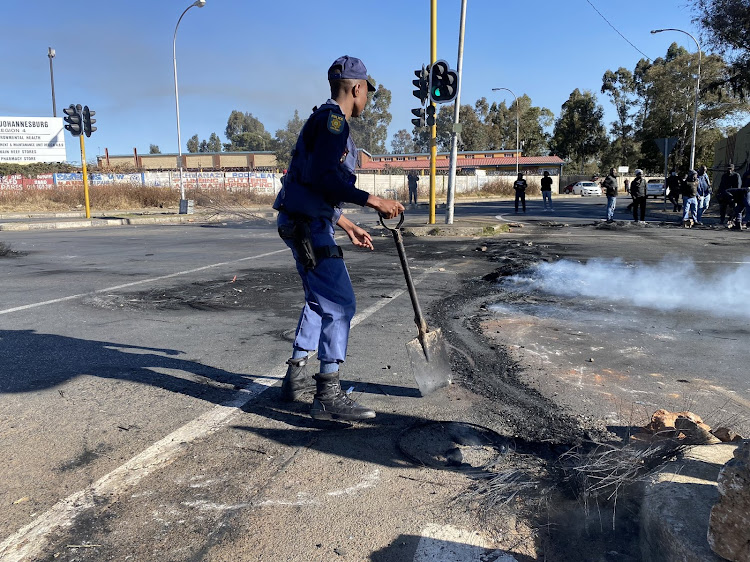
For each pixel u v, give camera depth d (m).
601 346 4.48
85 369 3.94
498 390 3.52
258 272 8.30
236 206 28.81
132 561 1.96
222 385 3.65
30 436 2.89
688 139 53.06
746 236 13.28
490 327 5.05
